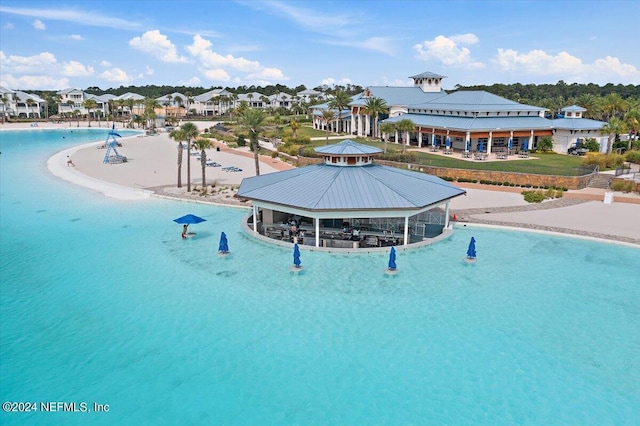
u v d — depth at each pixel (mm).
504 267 30000
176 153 91250
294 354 20312
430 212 42656
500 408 16891
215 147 99188
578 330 22234
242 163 76062
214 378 18750
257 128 53406
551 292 26344
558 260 31219
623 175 52969
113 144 89000
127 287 27375
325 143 91812
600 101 106125
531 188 52188
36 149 97562
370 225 37781
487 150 73250
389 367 19312
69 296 26250
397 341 21250
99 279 28609
